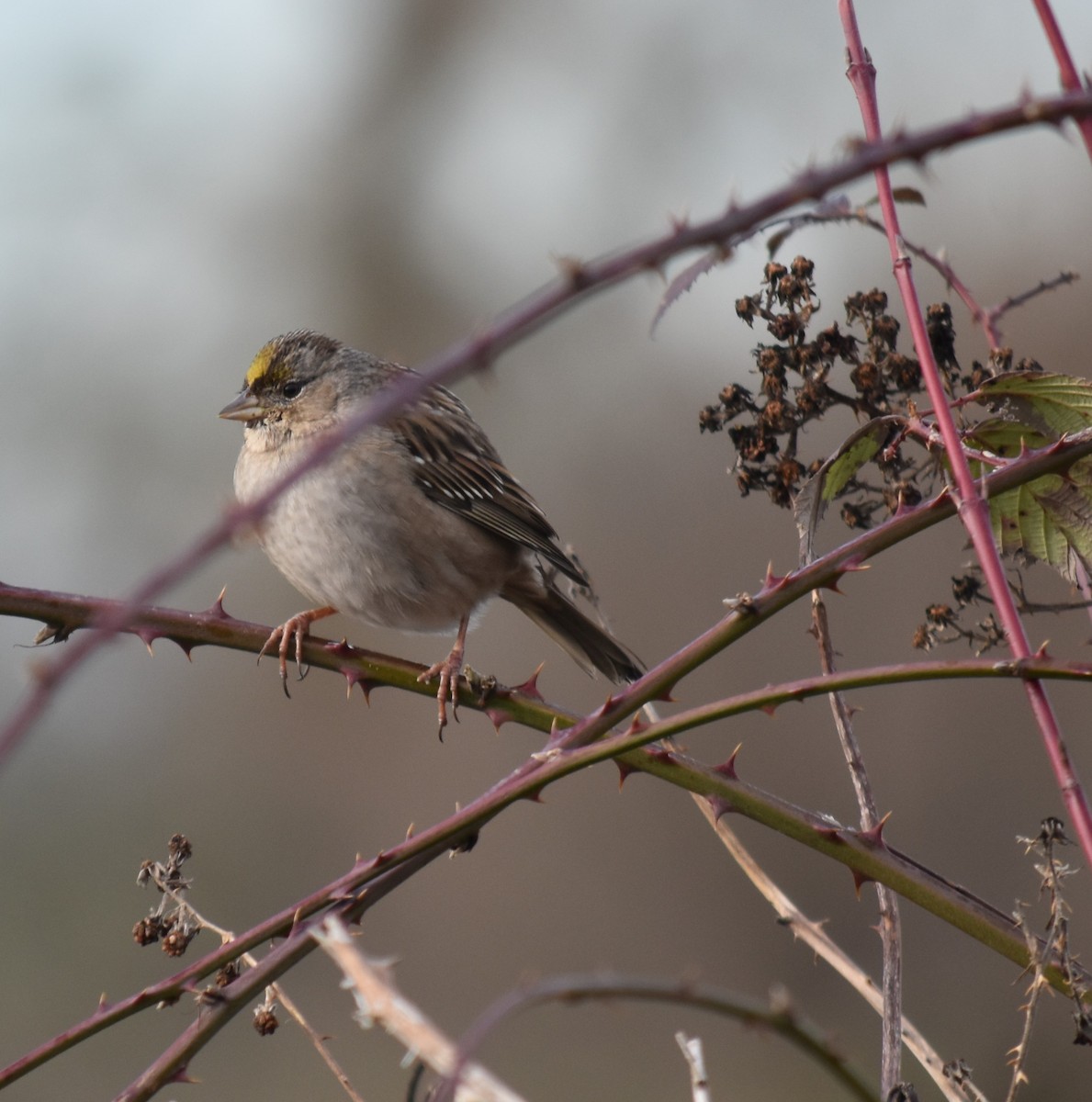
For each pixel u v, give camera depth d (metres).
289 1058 14.43
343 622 17.70
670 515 17.22
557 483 17.56
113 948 15.70
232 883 16.86
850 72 3.28
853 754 3.90
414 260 22.00
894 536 3.43
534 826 17.03
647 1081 14.82
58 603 4.00
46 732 17.03
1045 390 3.67
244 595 18.12
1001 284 15.34
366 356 7.49
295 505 7.17
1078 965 3.40
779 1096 14.39
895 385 4.17
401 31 22.77
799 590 3.46
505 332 2.07
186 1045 3.18
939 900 3.38
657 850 16.48
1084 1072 12.88
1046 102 2.15
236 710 17.83
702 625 16.62
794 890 15.74
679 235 2.09
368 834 17.31
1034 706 2.89
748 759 15.72
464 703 4.39
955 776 14.55
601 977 2.12
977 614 9.62
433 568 7.27
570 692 17.08
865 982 3.82
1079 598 3.97
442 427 7.34
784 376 4.29
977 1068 13.19
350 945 2.48
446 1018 16.19
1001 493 3.57
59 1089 14.15
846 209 4.11
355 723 17.84
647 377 17.80
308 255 22.00
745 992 15.48
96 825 16.81
